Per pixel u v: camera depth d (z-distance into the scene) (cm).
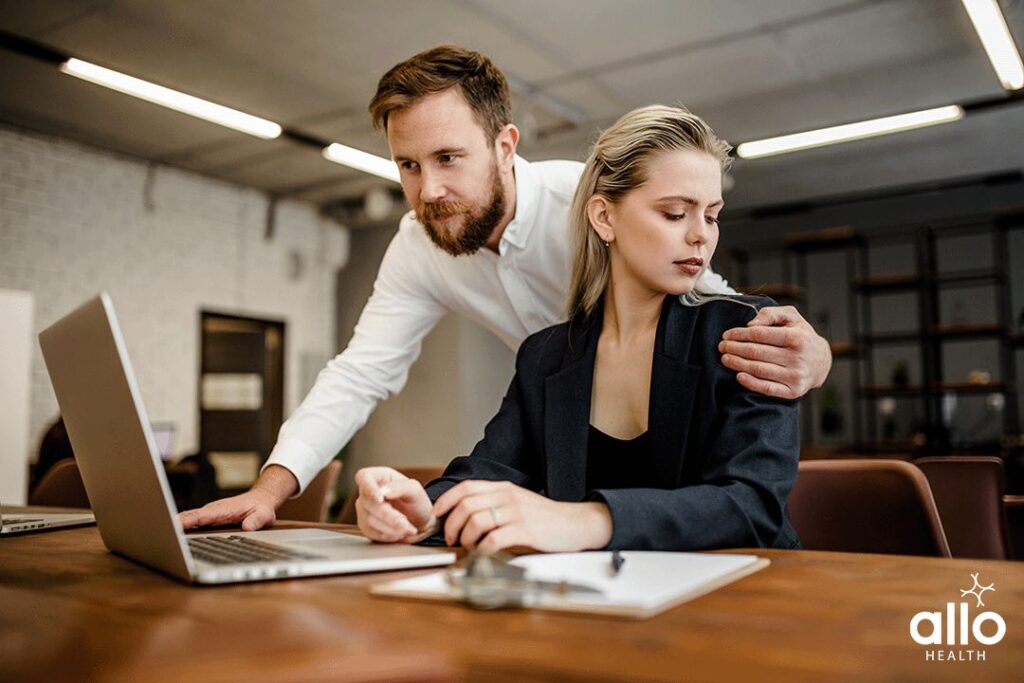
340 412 188
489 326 206
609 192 128
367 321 203
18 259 693
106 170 751
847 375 979
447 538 94
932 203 932
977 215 909
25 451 563
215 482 423
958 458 167
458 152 160
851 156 781
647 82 606
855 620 63
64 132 706
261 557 95
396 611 71
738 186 868
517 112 648
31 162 703
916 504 125
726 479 106
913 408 912
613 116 666
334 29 524
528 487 136
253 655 58
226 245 845
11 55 561
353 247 974
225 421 858
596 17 511
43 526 147
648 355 127
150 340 775
